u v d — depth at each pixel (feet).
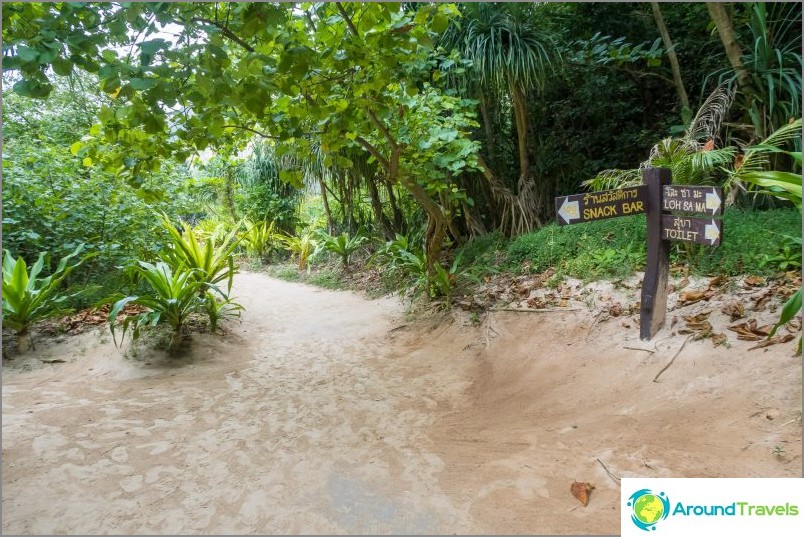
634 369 9.47
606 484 6.24
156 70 7.79
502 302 14.80
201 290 16.24
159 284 13.80
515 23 17.72
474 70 17.63
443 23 9.75
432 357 14.02
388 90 13.65
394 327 16.83
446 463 7.47
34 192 15.97
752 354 8.19
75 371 12.76
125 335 14.35
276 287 25.99
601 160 19.62
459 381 12.01
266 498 6.69
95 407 10.29
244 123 13.87
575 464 6.82
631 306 11.44
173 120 10.52
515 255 17.06
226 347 15.26
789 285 9.51
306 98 10.92
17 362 13.14
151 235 19.69
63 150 17.52
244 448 8.37
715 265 11.09
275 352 15.29
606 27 20.63
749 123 15.16
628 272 12.49
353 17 11.00
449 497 6.44
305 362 14.20
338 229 31.50
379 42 9.72
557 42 18.78
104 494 6.82
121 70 7.58
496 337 13.55
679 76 17.11
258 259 34.19
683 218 9.45
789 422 6.51
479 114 21.13
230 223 36.14
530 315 13.44
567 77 20.04
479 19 17.66
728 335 8.97
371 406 10.50
